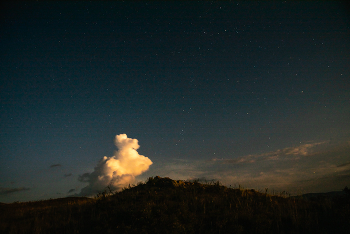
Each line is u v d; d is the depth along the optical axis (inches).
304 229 318.7
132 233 303.1
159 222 322.0
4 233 351.6
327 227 319.0
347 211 343.6
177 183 619.5
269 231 313.7
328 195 473.1
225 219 333.4
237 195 516.4
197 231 313.4
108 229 327.0
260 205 427.2
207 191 559.2
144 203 405.1
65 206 520.4
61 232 338.6
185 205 403.5
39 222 380.5
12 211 532.1
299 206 424.5
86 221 373.7
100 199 479.8
